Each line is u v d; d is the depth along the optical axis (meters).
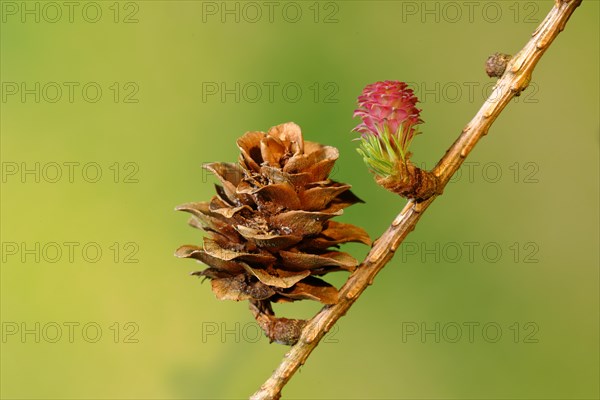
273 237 0.40
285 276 0.40
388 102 0.39
